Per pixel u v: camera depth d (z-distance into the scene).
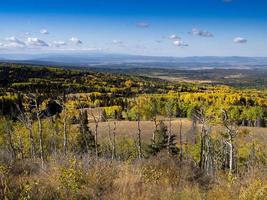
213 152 40.09
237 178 12.24
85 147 49.88
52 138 46.69
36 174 11.80
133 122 98.62
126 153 46.94
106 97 152.00
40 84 174.25
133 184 10.95
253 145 36.72
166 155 14.96
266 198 9.75
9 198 8.95
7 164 12.64
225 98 133.88
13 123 52.72
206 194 10.78
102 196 10.00
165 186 11.29
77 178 10.27
